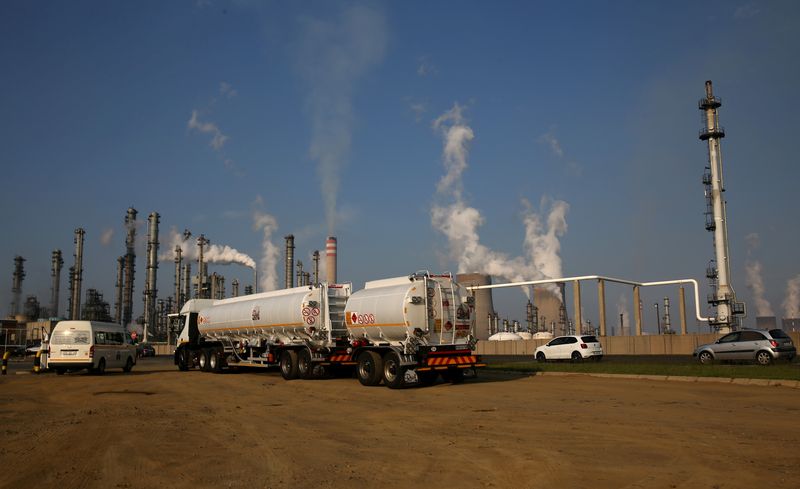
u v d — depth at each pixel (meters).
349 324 22.31
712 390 17.33
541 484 7.41
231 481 7.79
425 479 7.76
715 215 55.41
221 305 30.50
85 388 21.80
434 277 20.95
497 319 82.62
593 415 12.97
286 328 25.28
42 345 30.69
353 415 13.85
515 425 11.87
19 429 12.38
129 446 10.24
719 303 54.06
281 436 11.12
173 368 35.50
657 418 12.34
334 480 7.77
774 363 26.03
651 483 7.38
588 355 34.72
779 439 9.97
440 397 17.23
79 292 82.75
